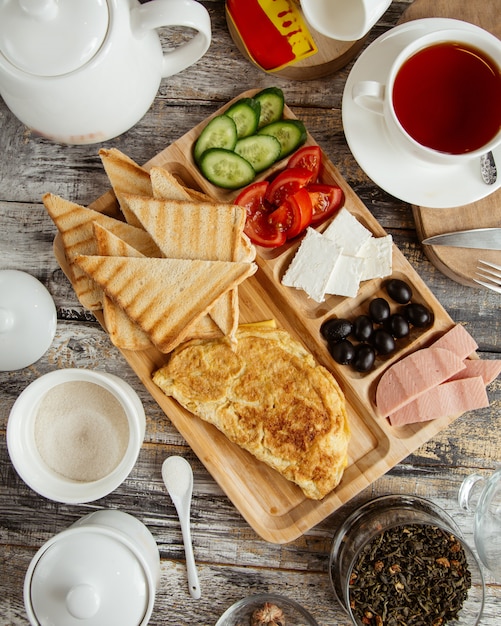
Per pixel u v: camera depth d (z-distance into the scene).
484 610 0.84
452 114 0.74
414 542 0.80
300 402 0.79
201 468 0.84
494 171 0.76
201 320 0.78
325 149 0.84
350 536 0.81
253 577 0.84
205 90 0.84
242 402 0.79
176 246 0.77
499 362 0.79
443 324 0.80
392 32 0.76
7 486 0.84
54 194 0.84
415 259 0.84
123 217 0.82
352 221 0.79
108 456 0.78
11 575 0.84
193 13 0.69
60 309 0.84
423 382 0.78
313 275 0.79
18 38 0.67
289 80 0.84
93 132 0.75
